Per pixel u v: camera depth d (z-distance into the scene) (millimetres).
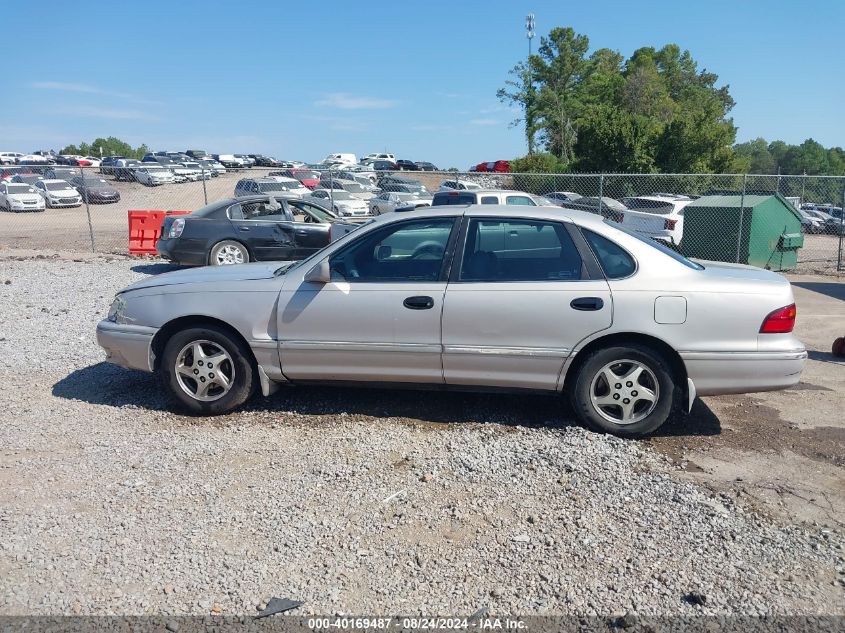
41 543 3648
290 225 13227
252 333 5332
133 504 4070
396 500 4125
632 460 4695
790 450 4984
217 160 62375
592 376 5039
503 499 4133
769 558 3574
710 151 39156
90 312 9531
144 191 38781
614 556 3574
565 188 38906
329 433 5121
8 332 8258
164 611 3146
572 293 4996
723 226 16188
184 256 12922
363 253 5359
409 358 5203
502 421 5371
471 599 3250
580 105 62188
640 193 38812
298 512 3990
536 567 3482
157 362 5641
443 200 15906
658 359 4980
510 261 5184
